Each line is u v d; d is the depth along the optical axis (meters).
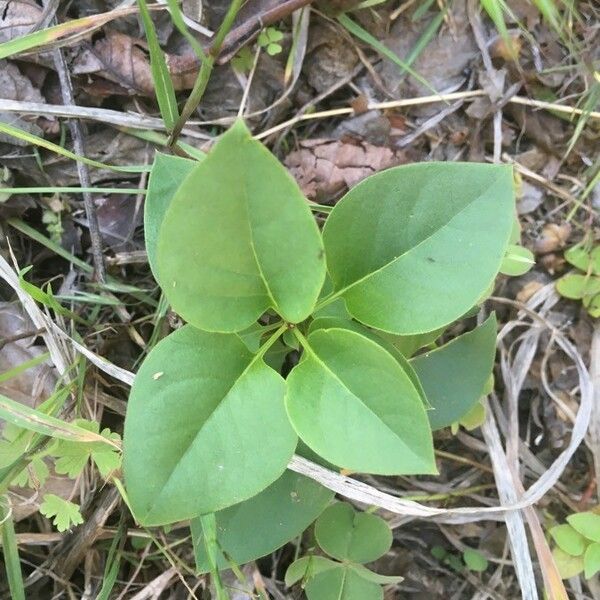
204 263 0.18
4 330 0.27
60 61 0.27
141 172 0.29
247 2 0.29
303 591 0.30
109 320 0.29
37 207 0.28
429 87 0.30
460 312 0.20
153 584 0.29
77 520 0.24
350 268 0.21
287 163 0.30
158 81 0.24
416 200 0.20
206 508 0.20
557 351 0.32
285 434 0.20
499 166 0.20
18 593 0.25
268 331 0.23
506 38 0.28
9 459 0.24
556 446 0.32
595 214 0.32
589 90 0.31
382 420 0.19
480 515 0.31
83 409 0.27
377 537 0.27
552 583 0.29
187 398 0.20
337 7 0.29
